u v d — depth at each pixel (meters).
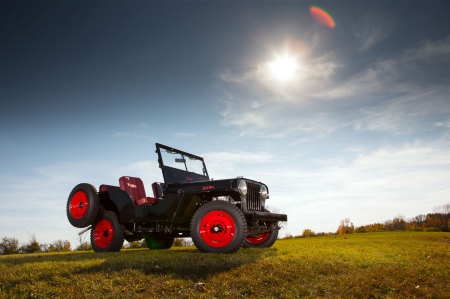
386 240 8.55
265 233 6.80
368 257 5.05
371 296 3.51
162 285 3.77
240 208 5.61
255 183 6.09
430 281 3.88
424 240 8.59
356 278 3.96
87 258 5.17
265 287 3.76
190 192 5.72
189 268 4.30
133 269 4.26
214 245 5.33
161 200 6.02
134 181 7.14
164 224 6.14
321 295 3.57
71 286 3.69
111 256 5.28
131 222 6.27
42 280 3.86
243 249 5.87
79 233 7.10
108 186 6.84
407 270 4.25
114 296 3.48
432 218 21.67
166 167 6.28
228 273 4.10
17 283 3.76
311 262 4.58
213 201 5.49
